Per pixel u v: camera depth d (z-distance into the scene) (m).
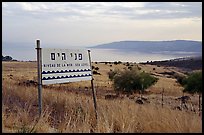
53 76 9.05
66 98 11.24
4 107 8.91
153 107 8.45
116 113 7.88
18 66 44.91
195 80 26.28
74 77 9.93
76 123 7.35
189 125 6.95
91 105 9.86
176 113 7.60
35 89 14.73
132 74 38.28
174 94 27.48
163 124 7.18
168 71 45.28
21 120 7.34
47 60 8.87
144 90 36.50
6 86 14.09
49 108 9.67
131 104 10.15
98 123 6.97
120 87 37.47
